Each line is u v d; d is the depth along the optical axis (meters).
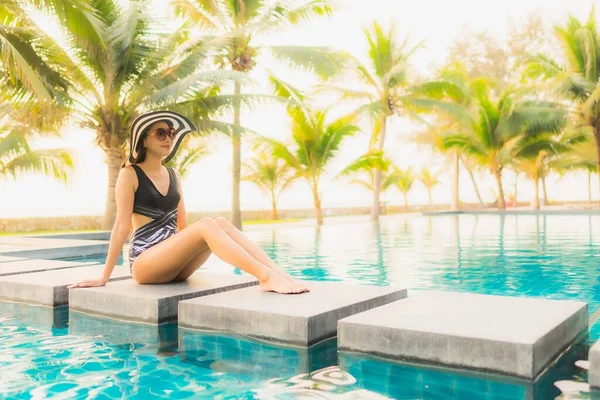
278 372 2.13
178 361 2.31
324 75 14.58
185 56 12.20
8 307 3.65
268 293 3.08
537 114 19.20
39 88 8.64
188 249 3.20
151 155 3.50
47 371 2.18
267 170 23.80
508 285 4.50
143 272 3.40
